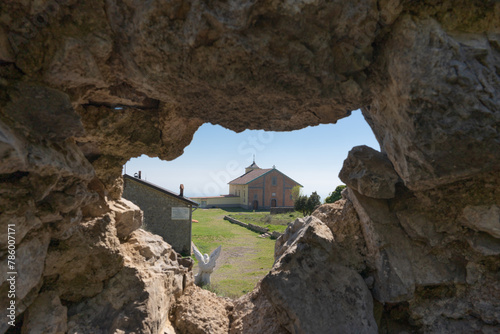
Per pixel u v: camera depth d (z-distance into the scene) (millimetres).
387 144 4836
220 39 3119
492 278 5258
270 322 5988
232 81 3557
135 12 3105
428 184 4512
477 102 3412
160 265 6523
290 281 5504
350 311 5316
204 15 2924
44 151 3383
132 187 17219
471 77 3352
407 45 3479
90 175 4227
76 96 4039
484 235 5129
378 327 5824
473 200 5008
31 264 3766
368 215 5941
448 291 5645
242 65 3432
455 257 5594
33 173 3328
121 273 5473
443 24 3406
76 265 4949
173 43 3213
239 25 2967
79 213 4453
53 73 3387
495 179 4746
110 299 5180
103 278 5250
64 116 3516
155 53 3346
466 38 3410
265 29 3174
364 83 4094
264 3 2953
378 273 5754
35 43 3203
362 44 3561
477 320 5348
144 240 6777
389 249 5711
